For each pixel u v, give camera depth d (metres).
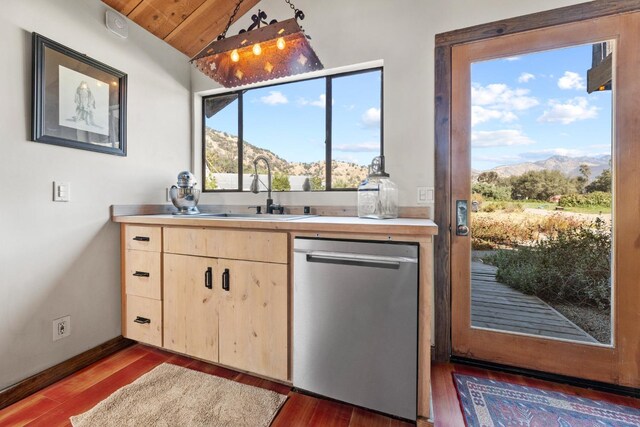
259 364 1.53
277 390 1.52
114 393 1.48
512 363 1.71
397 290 1.26
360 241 1.34
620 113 1.52
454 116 1.82
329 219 1.69
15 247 1.45
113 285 1.93
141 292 1.88
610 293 1.56
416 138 1.88
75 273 1.72
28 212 1.50
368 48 1.98
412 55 1.89
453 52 1.81
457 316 1.82
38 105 1.52
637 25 1.48
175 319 1.76
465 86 1.80
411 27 1.89
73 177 1.71
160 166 2.28
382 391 1.29
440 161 1.83
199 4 2.12
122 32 1.98
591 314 1.60
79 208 1.74
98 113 1.83
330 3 2.07
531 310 1.71
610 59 1.55
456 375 1.67
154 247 1.82
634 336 1.50
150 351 1.95
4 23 1.41
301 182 2.34
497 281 1.78
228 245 1.60
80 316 1.74
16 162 1.45
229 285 1.60
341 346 1.36
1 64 1.39
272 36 1.45
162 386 1.54
